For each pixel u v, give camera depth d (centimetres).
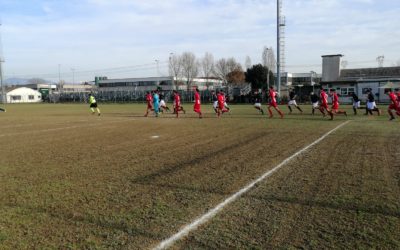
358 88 4634
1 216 545
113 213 551
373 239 450
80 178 768
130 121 2181
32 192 668
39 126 1983
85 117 2648
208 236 464
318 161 893
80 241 455
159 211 557
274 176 755
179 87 8438
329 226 491
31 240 460
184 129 1669
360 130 1511
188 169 834
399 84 4378
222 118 2284
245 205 579
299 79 8638
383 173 762
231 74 8700
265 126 1728
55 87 12581
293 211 550
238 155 993
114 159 973
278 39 4472
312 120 2039
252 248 430
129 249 431
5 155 1070
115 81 10150
